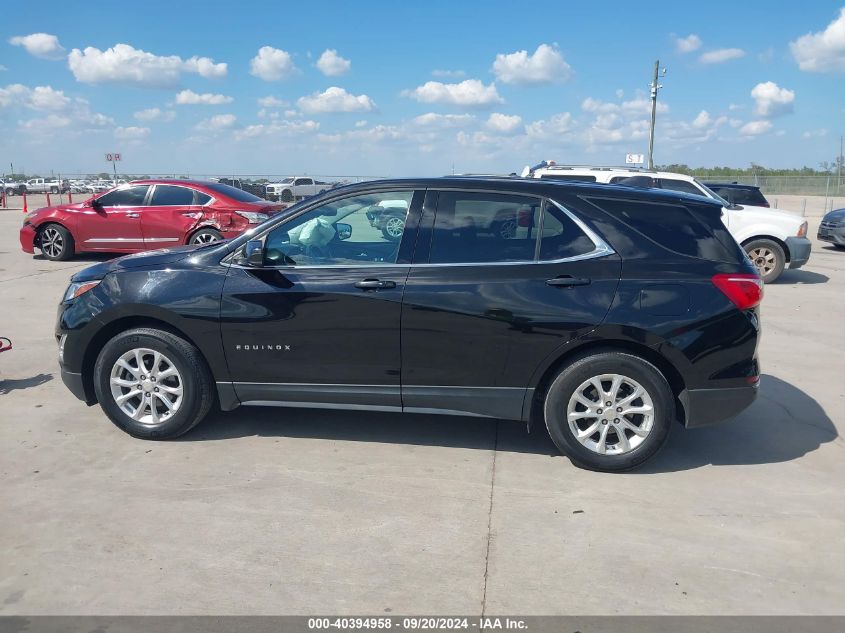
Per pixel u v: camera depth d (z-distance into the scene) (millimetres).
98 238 13125
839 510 3949
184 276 4645
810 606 3074
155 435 4750
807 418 5402
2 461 4434
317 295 4453
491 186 4492
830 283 12109
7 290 10180
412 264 4441
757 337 4332
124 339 4668
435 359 4410
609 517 3830
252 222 12750
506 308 4293
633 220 4383
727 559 3438
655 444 4328
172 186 13016
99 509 3844
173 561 3361
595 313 4238
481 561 3393
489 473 4363
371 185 4605
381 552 3457
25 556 3387
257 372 4625
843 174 50875
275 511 3848
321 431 5004
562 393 4340
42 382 6008
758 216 11938
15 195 54688
